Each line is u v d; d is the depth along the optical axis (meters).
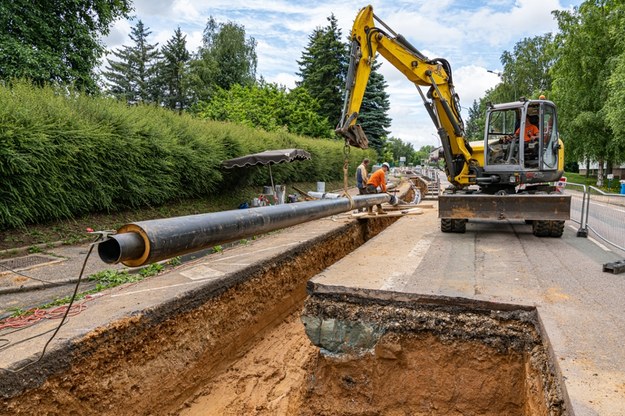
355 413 4.15
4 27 13.95
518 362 3.71
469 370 3.85
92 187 9.17
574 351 2.94
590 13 28.14
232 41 47.59
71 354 3.30
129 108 11.18
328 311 4.31
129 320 3.87
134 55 62.34
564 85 29.97
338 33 39.78
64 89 10.23
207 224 3.41
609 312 3.67
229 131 14.47
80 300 4.50
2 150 7.28
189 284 4.97
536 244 7.02
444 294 4.05
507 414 3.71
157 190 10.82
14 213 7.62
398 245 6.89
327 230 9.01
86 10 16.41
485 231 8.42
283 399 4.59
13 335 3.45
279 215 4.63
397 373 4.09
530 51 43.34
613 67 26.11
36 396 3.04
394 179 32.91
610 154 28.62
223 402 4.56
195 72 46.47
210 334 4.98
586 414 2.19
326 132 34.28
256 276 6.05
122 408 3.71
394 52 8.11
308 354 5.59
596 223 10.46
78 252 7.52
